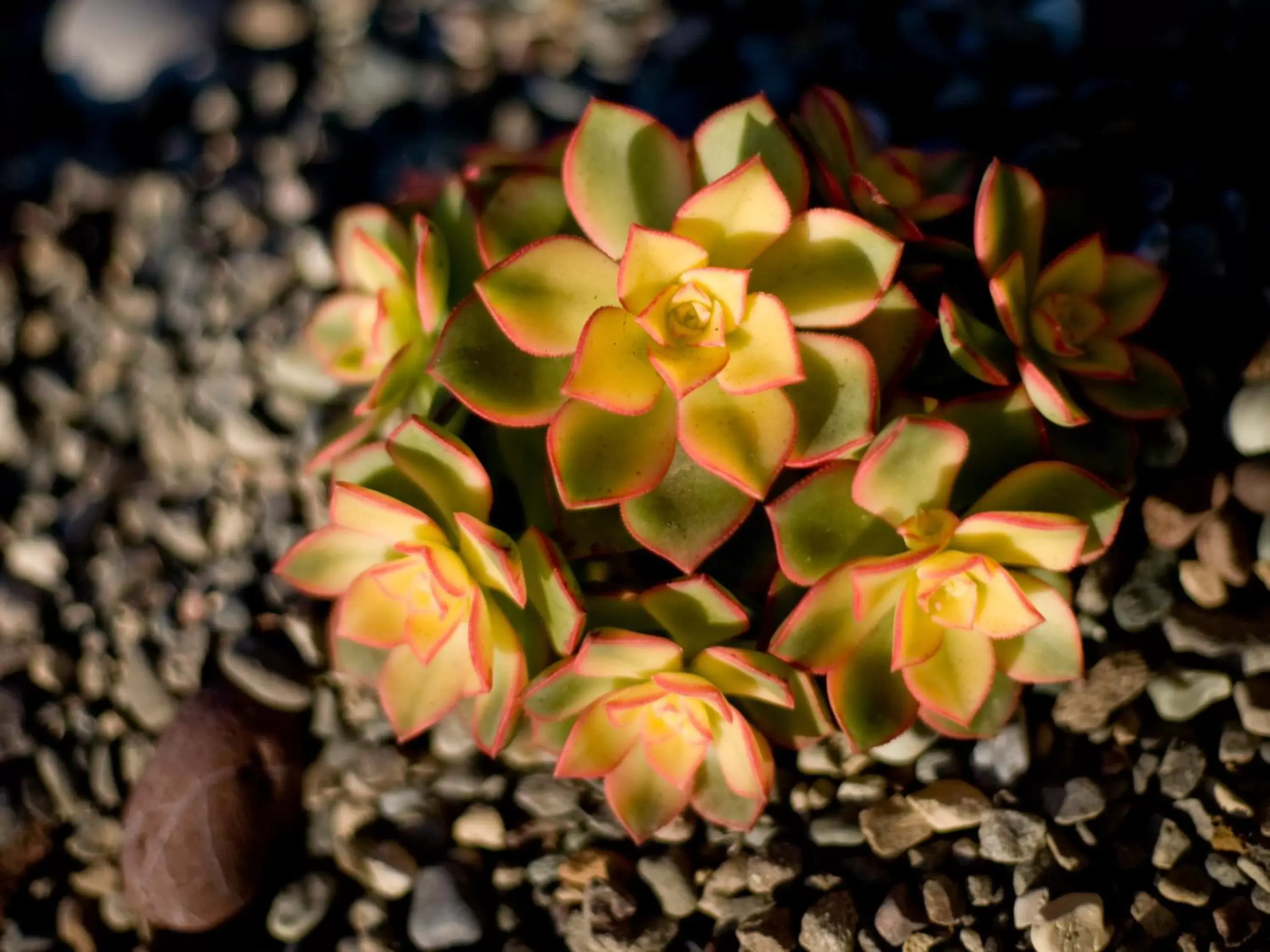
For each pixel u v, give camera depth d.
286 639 0.59
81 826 0.58
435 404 0.52
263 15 0.79
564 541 0.52
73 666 0.61
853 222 0.49
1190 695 0.53
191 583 0.61
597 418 0.50
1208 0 0.63
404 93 0.72
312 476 0.61
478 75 0.72
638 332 0.50
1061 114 0.62
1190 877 0.52
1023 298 0.51
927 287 0.53
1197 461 0.55
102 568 0.63
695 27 0.70
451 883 0.54
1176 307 0.57
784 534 0.50
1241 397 0.55
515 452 0.52
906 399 0.51
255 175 0.72
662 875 0.54
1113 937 0.51
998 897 0.52
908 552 0.50
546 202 0.53
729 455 0.49
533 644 0.51
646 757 0.51
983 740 0.54
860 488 0.49
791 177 0.50
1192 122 0.60
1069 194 0.55
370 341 0.55
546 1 0.74
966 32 0.66
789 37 0.68
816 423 0.50
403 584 0.51
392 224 0.56
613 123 0.50
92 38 0.79
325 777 0.57
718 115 0.50
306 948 0.55
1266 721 0.52
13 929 0.57
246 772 0.56
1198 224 0.58
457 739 0.56
